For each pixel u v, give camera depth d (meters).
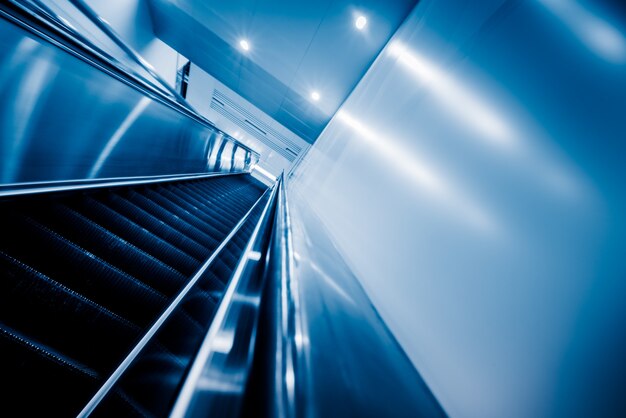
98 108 2.89
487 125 1.14
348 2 5.19
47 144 2.48
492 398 0.63
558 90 0.90
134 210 2.92
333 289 0.99
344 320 0.83
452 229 1.01
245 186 9.42
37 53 2.13
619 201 0.62
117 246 2.19
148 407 1.43
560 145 0.80
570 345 0.57
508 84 1.15
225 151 8.32
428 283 0.97
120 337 1.56
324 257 1.28
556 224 0.71
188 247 2.93
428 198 1.27
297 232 1.41
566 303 0.61
